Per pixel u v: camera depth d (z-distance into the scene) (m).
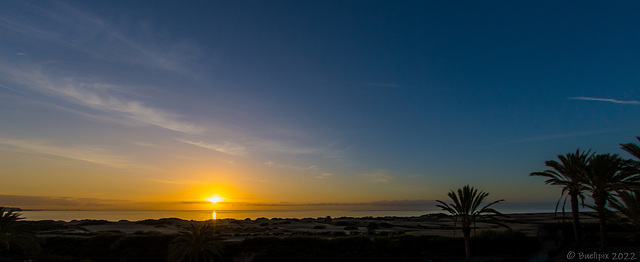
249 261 38.53
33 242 36.25
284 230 84.25
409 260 38.09
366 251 41.00
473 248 40.00
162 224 105.69
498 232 45.03
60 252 42.78
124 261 39.38
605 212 26.72
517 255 38.25
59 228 77.19
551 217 108.50
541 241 42.72
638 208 23.69
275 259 38.09
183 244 32.19
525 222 79.88
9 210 34.25
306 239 44.69
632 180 31.61
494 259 37.72
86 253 42.06
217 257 39.38
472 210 33.62
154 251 41.31
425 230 77.19
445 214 35.09
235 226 96.06
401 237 45.22
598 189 33.91
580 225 43.84
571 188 37.16
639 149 28.45
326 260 38.22
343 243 43.72
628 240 37.28
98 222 104.44
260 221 140.88
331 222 124.19
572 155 36.53
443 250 40.25
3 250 39.41
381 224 94.75
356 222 118.88
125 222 111.06
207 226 33.91
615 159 32.59
